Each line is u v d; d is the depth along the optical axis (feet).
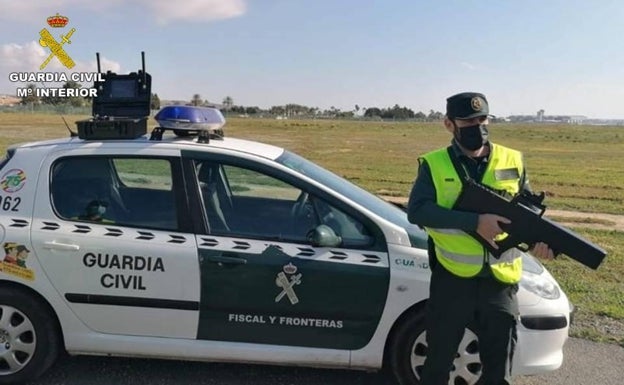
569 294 17.37
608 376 11.86
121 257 10.26
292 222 10.77
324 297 10.20
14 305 10.36
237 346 10.43
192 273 10.21
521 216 7.78
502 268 8.20
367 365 10.48
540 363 10.34
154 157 10.86
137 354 10.59
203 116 11.40
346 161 69.36
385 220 10.48
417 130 200.34
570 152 103.19
